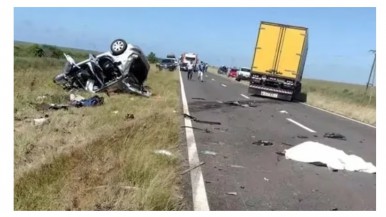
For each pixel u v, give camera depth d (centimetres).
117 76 1742
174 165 700
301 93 3316
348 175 765
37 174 575
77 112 1159
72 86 1722
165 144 830
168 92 2067
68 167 609
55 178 566
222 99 2161
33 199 507
